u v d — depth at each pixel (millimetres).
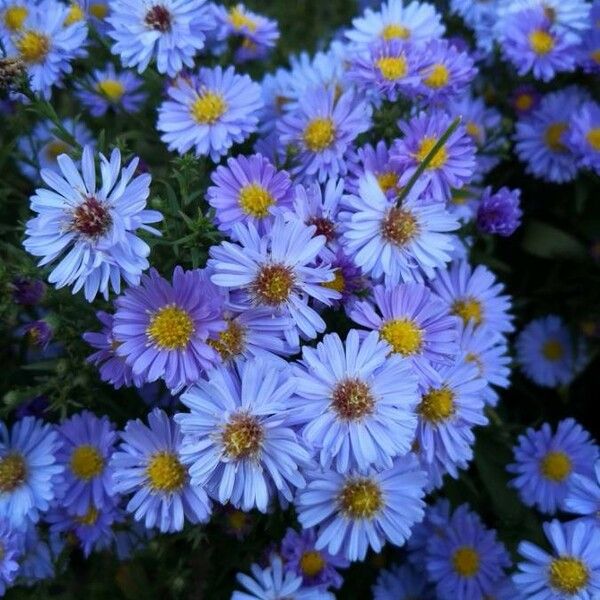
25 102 203
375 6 280
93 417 176
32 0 198
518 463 209
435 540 201
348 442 145
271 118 214
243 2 317
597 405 249
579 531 176
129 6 186
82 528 180
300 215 157
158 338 144
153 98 212
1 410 168
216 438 142
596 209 243
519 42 221
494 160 234
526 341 245
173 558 197
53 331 162
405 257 162
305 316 148
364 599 220
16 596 193
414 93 185
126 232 142
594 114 223
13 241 218
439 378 154
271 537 182
